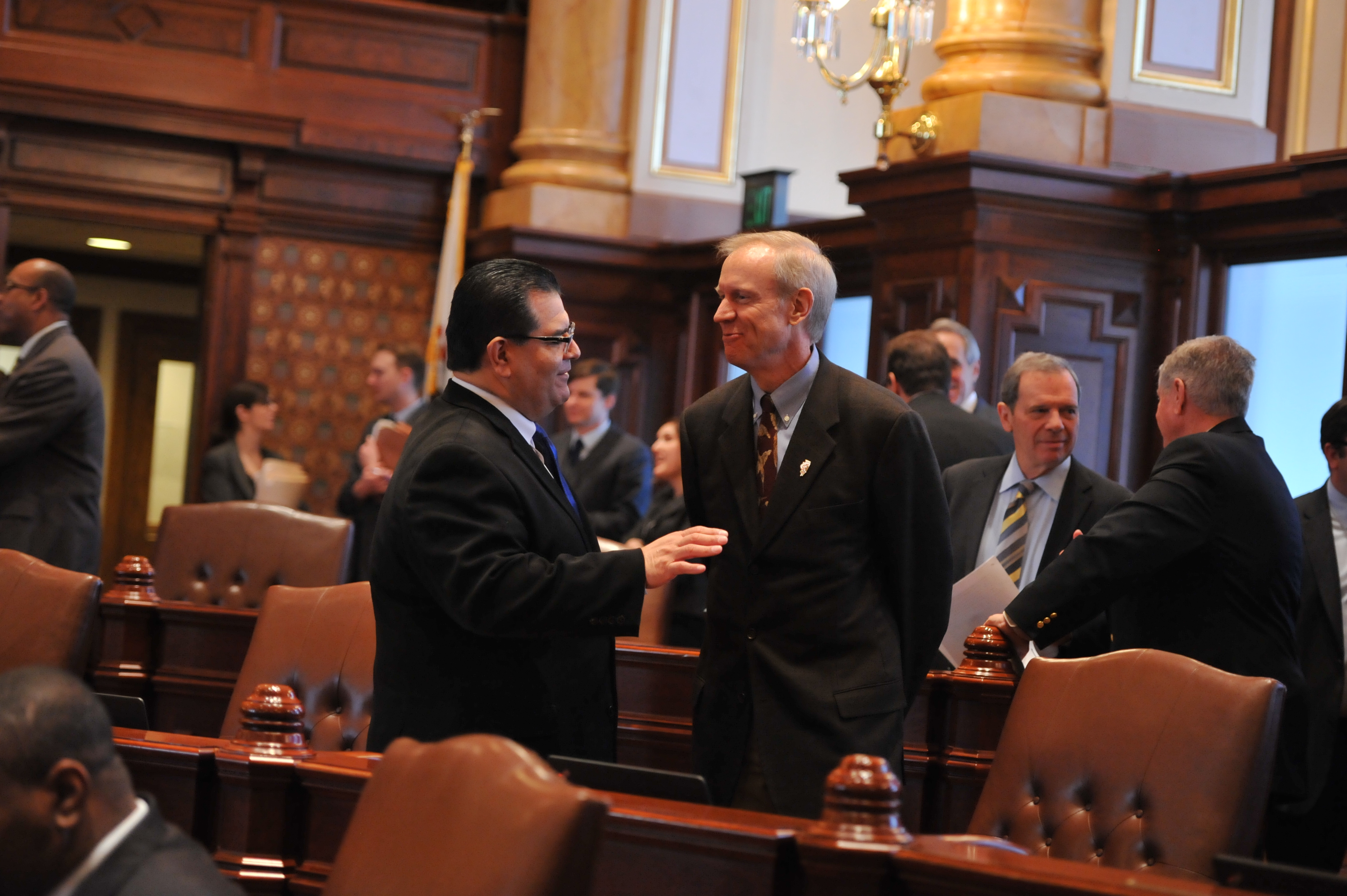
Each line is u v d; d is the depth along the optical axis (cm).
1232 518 326
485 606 249
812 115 962
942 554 275
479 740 174
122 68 866
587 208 888
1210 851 242
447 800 170
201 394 898
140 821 154
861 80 584
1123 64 611
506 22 940
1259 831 245
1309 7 666
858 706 262
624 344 884
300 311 912
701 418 290
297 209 909
